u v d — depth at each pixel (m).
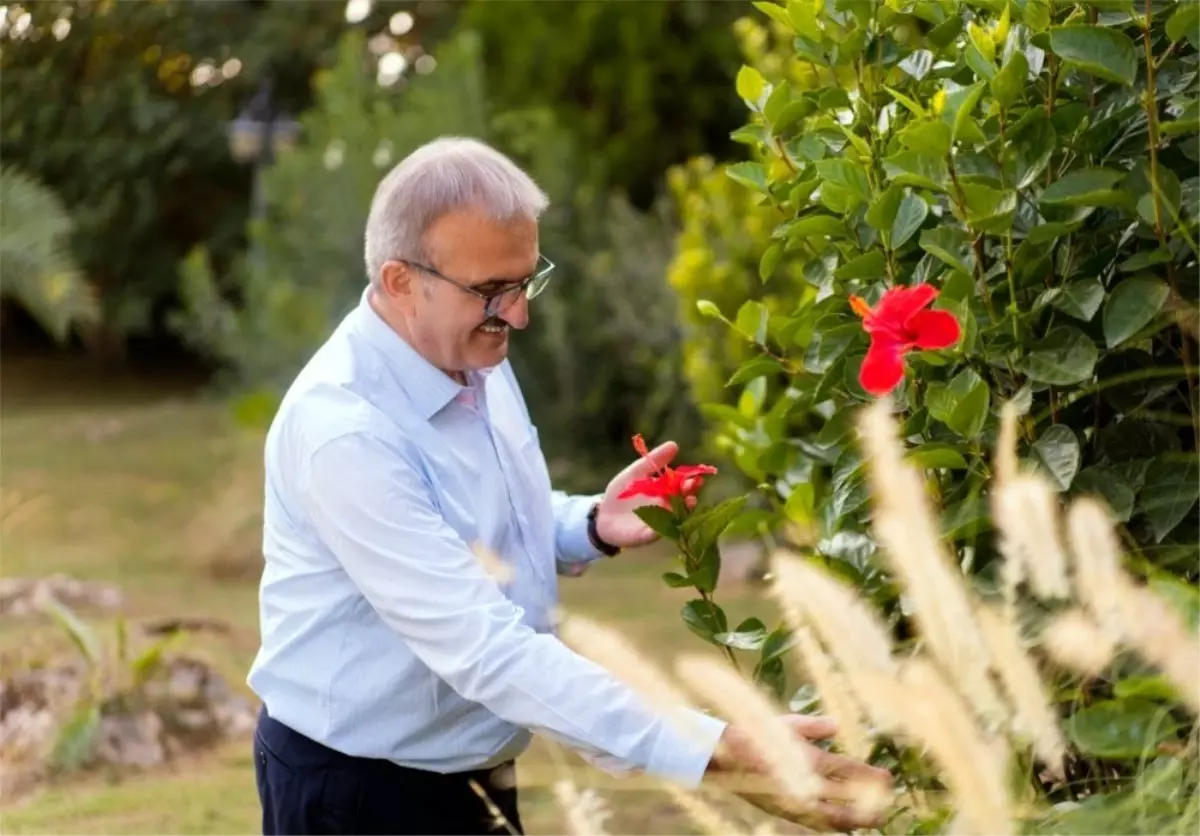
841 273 2.19
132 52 10.62
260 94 13.81
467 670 2.05
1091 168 2.03
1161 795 1.66
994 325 2.04
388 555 2.10
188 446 10.95
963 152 2.12
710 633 2.19
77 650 5.29
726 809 2.64
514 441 2.43
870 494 2.13
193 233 14.19
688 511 2.17
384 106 9.45
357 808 2.25
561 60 10.41
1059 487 1.96
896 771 2.01
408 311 2.23
